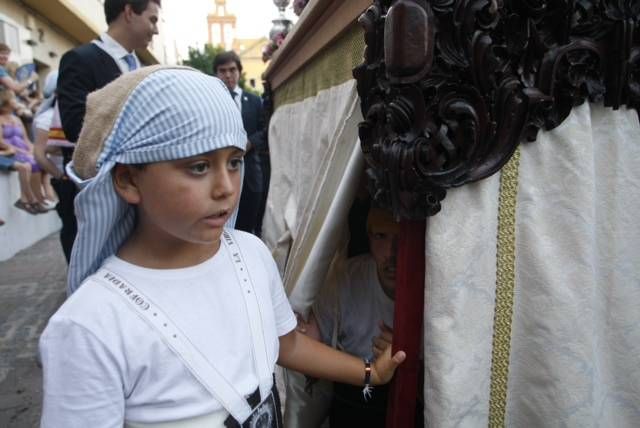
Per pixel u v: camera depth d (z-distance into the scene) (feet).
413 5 2.43
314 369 3.56
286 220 7.61
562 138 2.95
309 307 4.19
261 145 12.17
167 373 2.49
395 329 3.18
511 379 3.21
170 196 2.41
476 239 2.93
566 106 2.86
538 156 2.95
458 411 3.00
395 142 2.65
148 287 2.58
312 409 4.73
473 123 2.65
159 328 2.50
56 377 2.35
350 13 4.47
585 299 3.03
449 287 2.88
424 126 2.60
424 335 3.01
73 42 33.27
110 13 7.48
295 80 8.25
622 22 2.85
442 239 2.84
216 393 2.57
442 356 2.92
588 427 3.07
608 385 3.38
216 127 2.38
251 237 3.30
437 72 2.57
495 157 2.77
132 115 2.38
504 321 3.11
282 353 3.49
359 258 4.72
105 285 2.51
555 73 2.78
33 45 26.12
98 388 2.35
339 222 3.79
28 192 16.51
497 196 2.97
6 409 7.04
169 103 2.33
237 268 2.95
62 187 8.59
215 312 2.72
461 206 2.86
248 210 12.57
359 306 4.54
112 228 2.66
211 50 71.41
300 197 7.30
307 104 7.12
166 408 2.51
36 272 14.38
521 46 2.67
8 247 16.44
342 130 3.92
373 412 4.42
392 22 2.50
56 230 22.25
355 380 3.49
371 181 2.97
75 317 2.38
